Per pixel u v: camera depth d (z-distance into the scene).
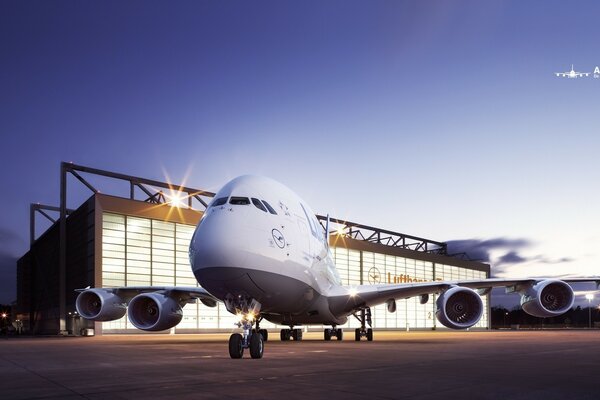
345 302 21.53
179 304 22.28
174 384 8.23
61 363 12.66
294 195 19.55
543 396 6.95
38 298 64.88
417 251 73.50
